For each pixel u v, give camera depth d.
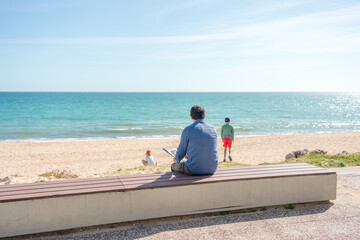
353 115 53.41
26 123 37.69
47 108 68.62
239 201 3.93
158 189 3.60
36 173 11.25
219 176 4.01
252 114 54.41
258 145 19.67
